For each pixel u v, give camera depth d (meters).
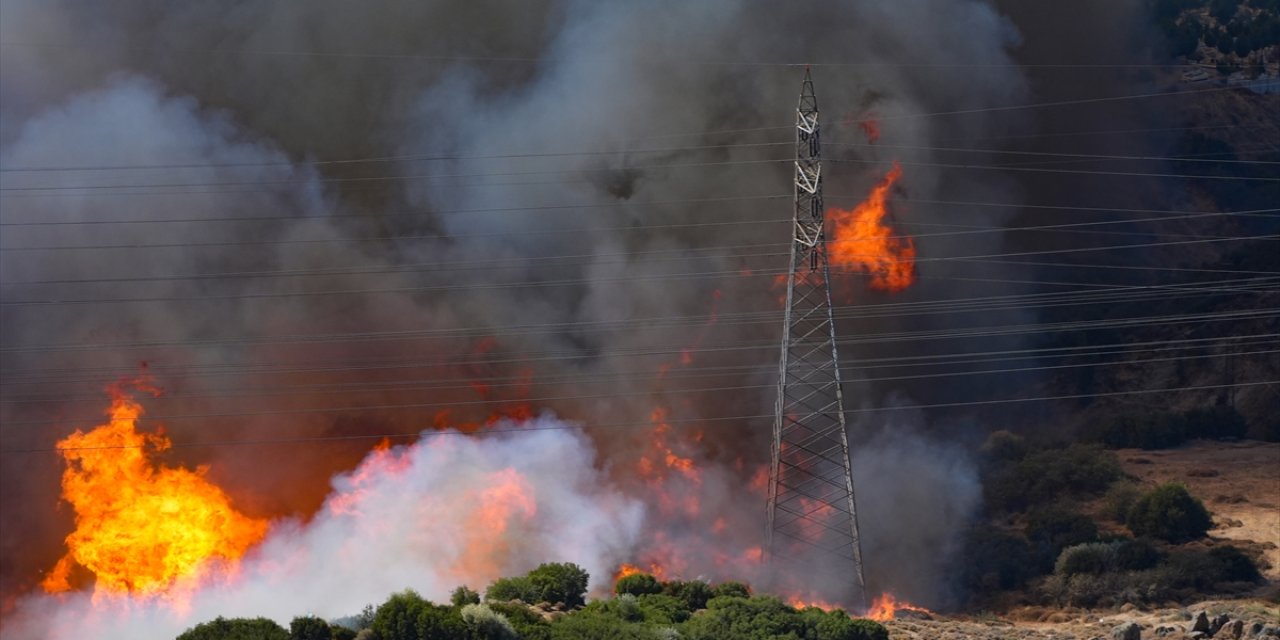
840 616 47.53
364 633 39.84
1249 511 73.06
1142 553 63.50
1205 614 53.22
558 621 43.94
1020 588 64.38
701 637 44.69
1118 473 76.94
